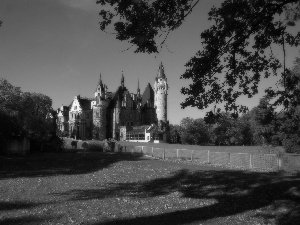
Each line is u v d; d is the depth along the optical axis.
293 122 10.97
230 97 11.57
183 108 11.70
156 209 16.55
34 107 76.69
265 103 11.16
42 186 23.94
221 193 21.03
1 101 59.25
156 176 28.53
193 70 11.39
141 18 9.38
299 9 10.79
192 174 27.80
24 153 54.91
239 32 10.90
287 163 29.09
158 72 158.00
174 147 77.75
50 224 12.97
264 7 10.35
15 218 14.01
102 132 143.12
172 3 9.55
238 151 59.44
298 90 10.75
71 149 71.88
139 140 134.00
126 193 21.59
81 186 24.23
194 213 15.77
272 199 18.53
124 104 150.00
